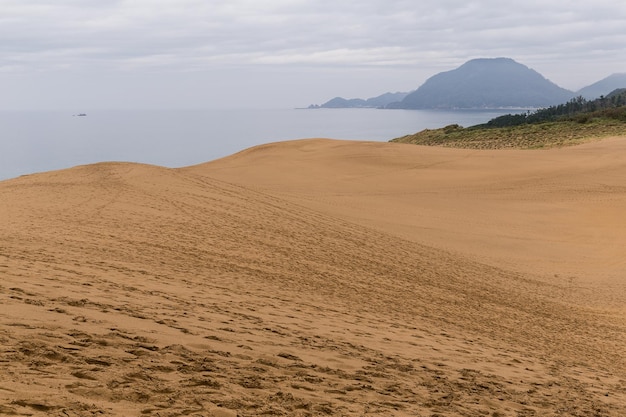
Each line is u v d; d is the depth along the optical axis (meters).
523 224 34.91
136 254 15.91
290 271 16.95
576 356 13.00
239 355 7.51
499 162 56.09
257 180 49.47
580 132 97.94
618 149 62.00
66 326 7.20
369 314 12.90
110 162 43.72
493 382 8.87
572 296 21.22
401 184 48.00
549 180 48.25
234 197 31.66
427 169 53.75
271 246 20.44
